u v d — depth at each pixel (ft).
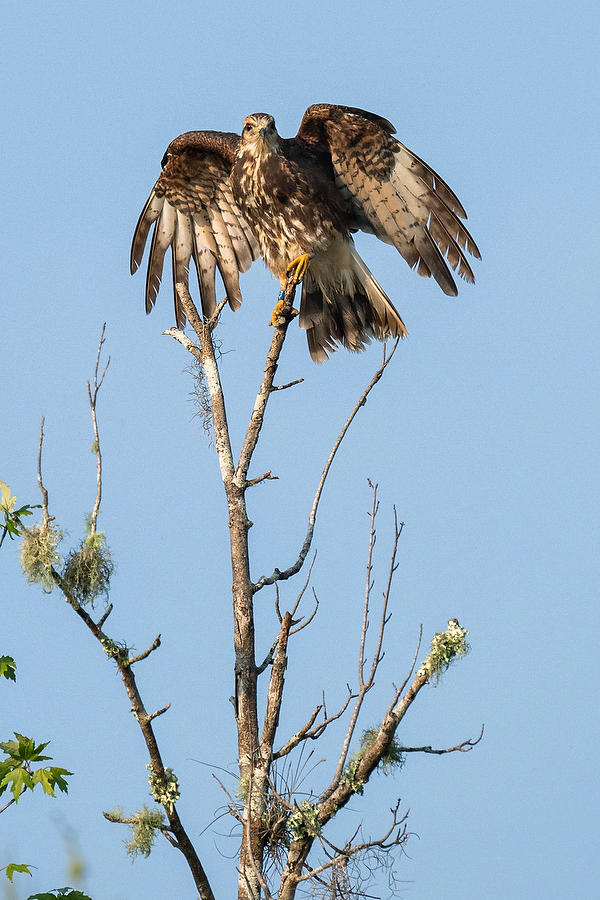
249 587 35.45
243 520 36.01
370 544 32.09
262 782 32.42
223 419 37.96
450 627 31.24
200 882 32.40
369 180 46.62
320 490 37.06
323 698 32.71
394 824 30.01
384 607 31.60
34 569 31.42
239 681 34.81
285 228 47.29
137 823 31.99
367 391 36.01
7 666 30.48
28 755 29.48
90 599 31.94
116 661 32.12
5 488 31.76
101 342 33.09
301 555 36.65
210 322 40.34
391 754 31.24
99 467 32.76
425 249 46.47
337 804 31.04
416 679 31.14
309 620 33.78
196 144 49.24
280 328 37.91
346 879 29.53
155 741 32.22
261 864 31.68
